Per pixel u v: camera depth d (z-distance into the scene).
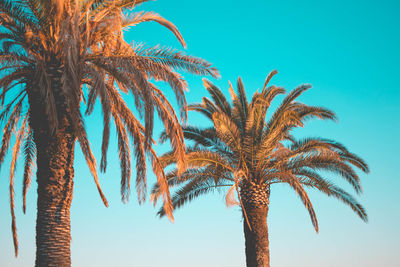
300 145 20.38
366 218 20.97
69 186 13.15
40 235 12.66
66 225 12.95
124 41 14.10
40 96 13.05
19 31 13.39
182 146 14.81
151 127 12.94
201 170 21.50
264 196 21.50
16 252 15.61
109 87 14.18
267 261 21.02
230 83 21.70
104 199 15.81
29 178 16.70
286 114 19.36
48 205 12.80
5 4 12.96
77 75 12.57
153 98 13.23
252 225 21.20
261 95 20.73
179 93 14.01
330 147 19.80
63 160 13.10
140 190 14.95
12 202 15.75
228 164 20.84
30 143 16.66
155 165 15.11
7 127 15.22
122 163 15.61
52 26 13.38
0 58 12.42
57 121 12.40
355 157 20.44
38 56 13.35
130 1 14.44
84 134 13.24
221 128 19.50
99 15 14.09
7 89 13.40
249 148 20.30
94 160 15.05
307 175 20.67
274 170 21.31
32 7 13.10
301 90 20.33
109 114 12.43
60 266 12.55
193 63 14.21
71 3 13.68
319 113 20.31
